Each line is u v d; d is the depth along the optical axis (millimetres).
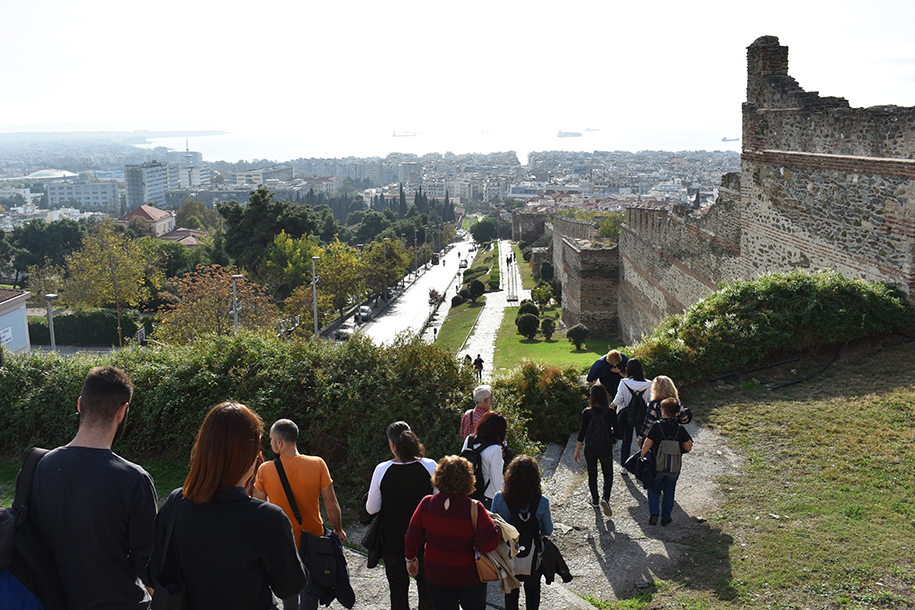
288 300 53469
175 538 3133
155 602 3102
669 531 6863
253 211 69750
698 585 5824
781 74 17188
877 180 12453
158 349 10516
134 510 3396
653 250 29312
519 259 102250
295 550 3295
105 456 3453
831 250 14039
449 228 173250
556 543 6871
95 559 3342
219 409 3188
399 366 9148
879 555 5879
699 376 10906
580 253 39688
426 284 96125
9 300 34781
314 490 4836
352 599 4871
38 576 3246
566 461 9172
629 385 8133
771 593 5559
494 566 4477
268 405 8945
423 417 8633
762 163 17078
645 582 6027
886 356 10891
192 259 83625
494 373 11383
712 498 7426
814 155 14453
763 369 11031
